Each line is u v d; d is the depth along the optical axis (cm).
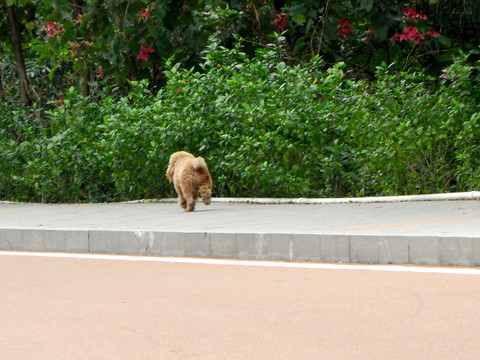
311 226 1041
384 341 562
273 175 1451
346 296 717
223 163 1506
